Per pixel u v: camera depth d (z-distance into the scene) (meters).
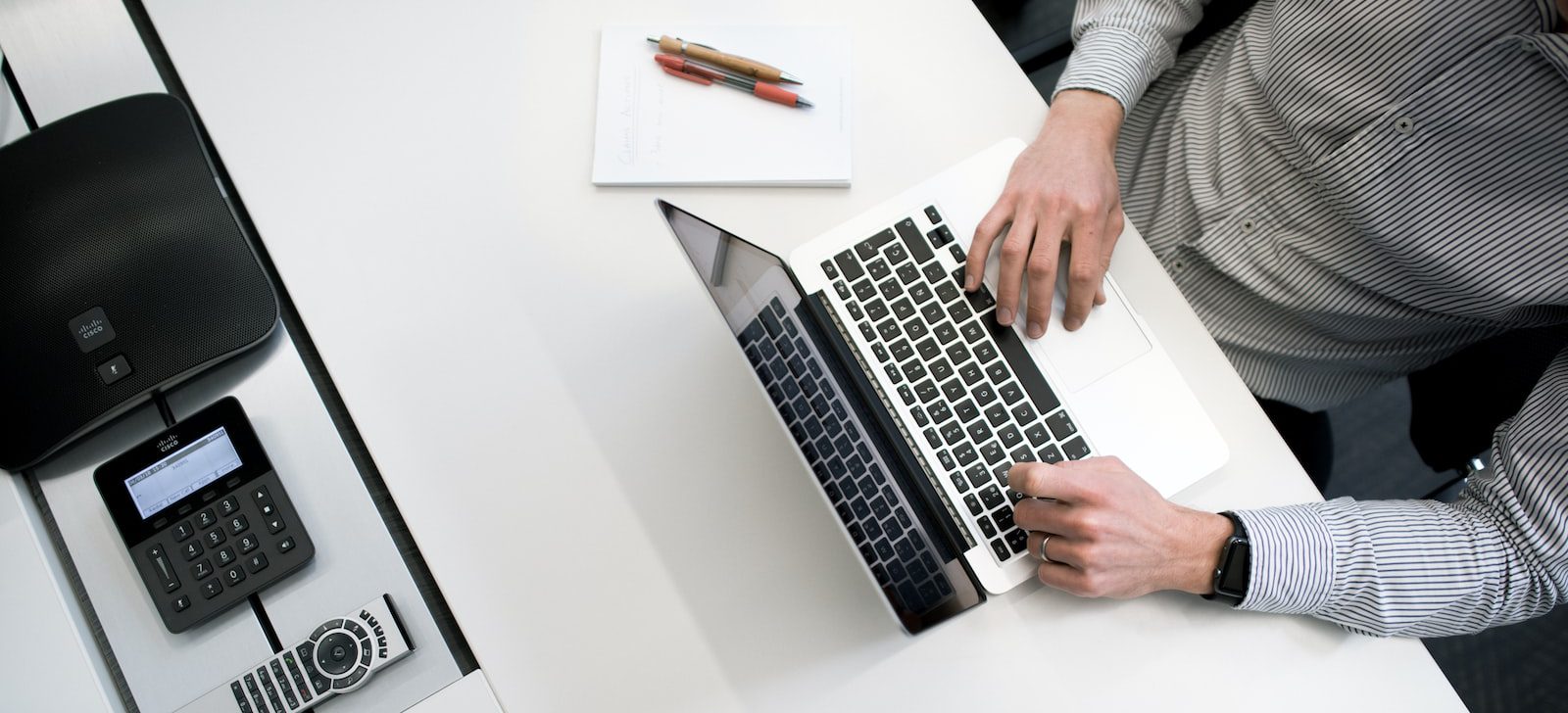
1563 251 0.74
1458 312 0.83
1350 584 0.68
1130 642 0.68
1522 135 0.72
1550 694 1.32
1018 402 0.70
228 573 0.69
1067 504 0.65
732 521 0.70
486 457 0.72
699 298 0.76
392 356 0.74
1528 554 0.69
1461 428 0.92
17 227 0.74
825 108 0.80
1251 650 0.68
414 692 0.68
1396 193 0.77
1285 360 0.94
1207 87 0.94
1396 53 0.75
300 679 0.67
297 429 0.73
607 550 0.70
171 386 0.73
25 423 0.71
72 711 0.67
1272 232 0.88
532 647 0.68
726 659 0.68
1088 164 0.76
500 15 0.84
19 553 0.69
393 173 0.79
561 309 0.75
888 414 0.68
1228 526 0.68
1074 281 0.72
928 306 0.71
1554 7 0.68
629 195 0.78
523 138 0.80
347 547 0.71
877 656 0.68
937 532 0.64
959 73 0.83
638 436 0.72
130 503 0.70
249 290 0.74
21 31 0.83
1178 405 0.71
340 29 0.84
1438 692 0.67
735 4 0.84
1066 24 1.32
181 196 0.76
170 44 0.83
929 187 0.75
